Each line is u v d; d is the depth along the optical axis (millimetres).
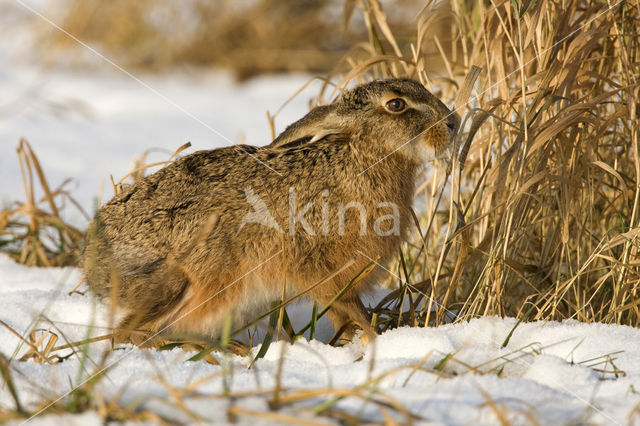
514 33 14227
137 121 33938
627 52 13797
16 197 22500
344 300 13227
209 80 43344
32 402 8688
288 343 12156
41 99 36969
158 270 12688
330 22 44562
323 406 7996
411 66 16625
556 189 13789
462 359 10648
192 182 13039
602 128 13102
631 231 12305
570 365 10281
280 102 37250
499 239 12422
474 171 15500
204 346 12094
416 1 38625
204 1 44969
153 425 7840
